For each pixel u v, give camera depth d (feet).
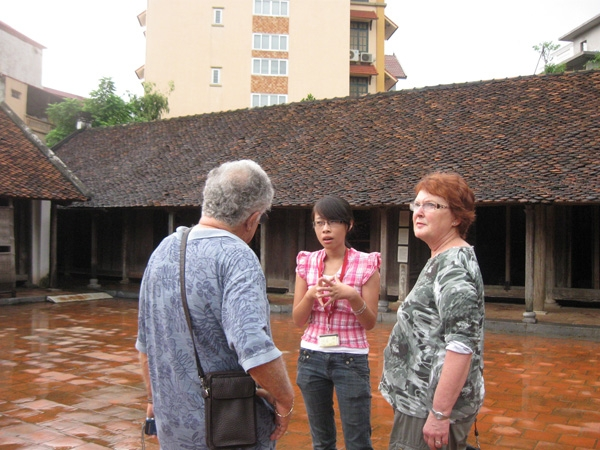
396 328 8.77
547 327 34.94
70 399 19.72
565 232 44.47
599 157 36.63
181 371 7.18
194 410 7.15
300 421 17.62
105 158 63.10
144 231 61.52
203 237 7.43
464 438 8.21
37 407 18.72
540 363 26.55
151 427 8.66
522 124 42.78
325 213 11.27
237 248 7.23
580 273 44.11
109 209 58.80
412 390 8.30
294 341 31.89
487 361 26.99
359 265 11.19
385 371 8.88
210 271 7.13
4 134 54.24
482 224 47.32
